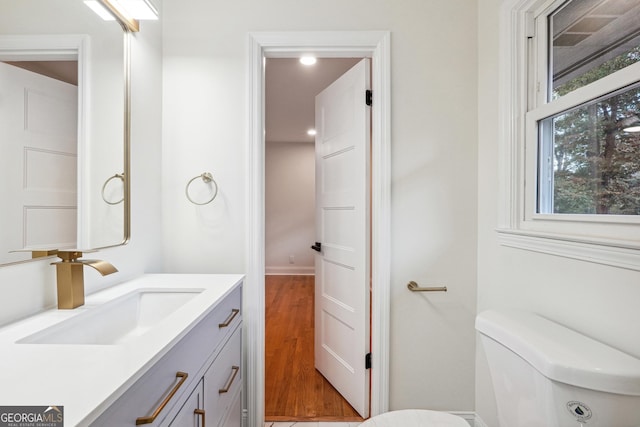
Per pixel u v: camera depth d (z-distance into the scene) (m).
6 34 0.80
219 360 1.10
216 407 1.07
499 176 1.42
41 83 0.91
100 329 0.99
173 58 1.60
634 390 0.73
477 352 1.62
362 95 1.71
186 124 1.60
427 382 1.64
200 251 1.61
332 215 2.05
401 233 1.62
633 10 0.93
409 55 1.61
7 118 0.80
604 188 1.00
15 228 0.83
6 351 0.65
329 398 1.93
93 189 1.12
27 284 0.88
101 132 1.17
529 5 1.29
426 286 1.62
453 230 1.62
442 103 1.61
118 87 1.27
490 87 1.51
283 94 3.16
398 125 1.61
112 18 1.24
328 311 2.11
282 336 2.88
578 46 1.13
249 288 1.60
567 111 1.14
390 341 1.62
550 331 0.98
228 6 1.60
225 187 1.61
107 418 0.52
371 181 1.73
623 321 0.87
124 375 0.56
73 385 0.52
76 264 0.94
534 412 0.88
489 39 1.52
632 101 0.91
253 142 1.60
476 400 1.62
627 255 0.85
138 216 1.41
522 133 1.34
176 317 0.86
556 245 1.09
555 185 1.21
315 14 1.60
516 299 1.32
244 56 1.60
